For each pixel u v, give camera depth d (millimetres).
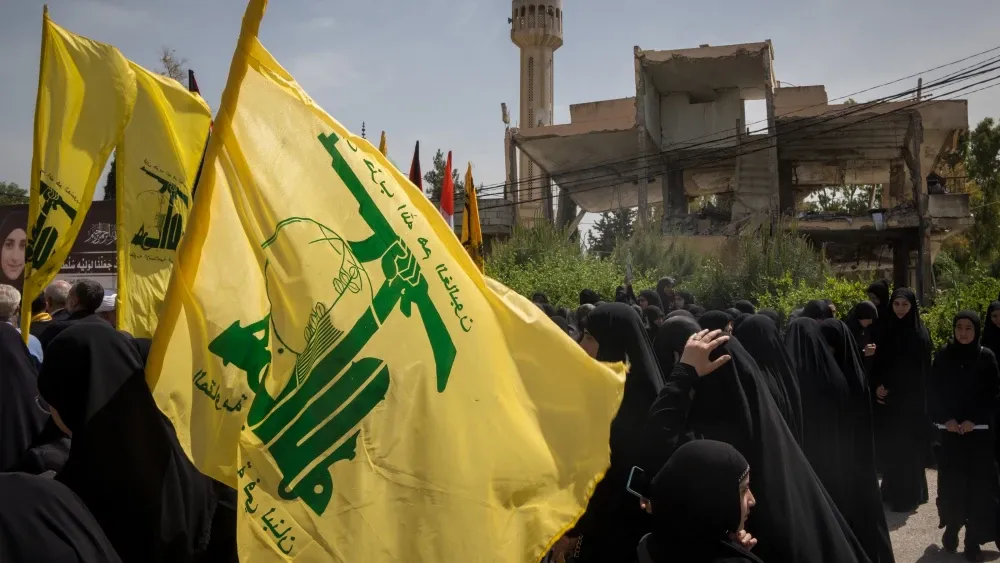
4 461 4055
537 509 2504
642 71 26312
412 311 2537
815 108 26203
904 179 28234
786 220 24438
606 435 2625
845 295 12445
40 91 4500
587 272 16750
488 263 19453
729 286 17594
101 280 10195
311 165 2557
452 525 2350
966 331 6055
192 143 4980
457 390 2506
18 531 1834
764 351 4523
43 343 5395
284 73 2607
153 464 2531
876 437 7578
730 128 27969
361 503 2299
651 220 23969
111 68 4656
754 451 3258
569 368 2682
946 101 24250
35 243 4438
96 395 2467
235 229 2451
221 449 2303
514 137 28094
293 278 2434
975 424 5926
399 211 2646
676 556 2387
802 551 3090
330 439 2338
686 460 2400
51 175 4477
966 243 34375
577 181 30609
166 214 4887
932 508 7367
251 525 2240
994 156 35031
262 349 2377
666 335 4090
